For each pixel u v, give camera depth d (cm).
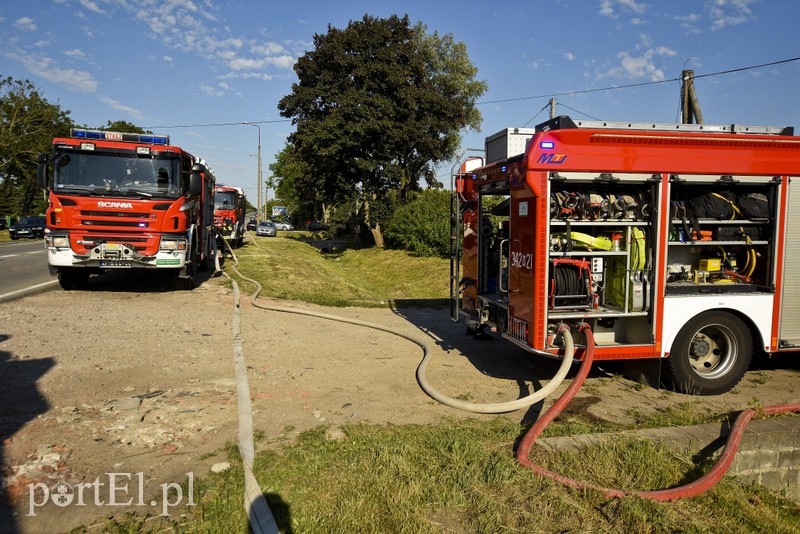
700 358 640
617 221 601
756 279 652
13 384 555
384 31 3216
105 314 922
